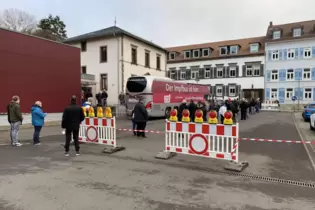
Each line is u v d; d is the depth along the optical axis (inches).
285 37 1598.2
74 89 775.7
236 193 188.7
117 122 717.9
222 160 288.5
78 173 235.8
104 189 194.4
